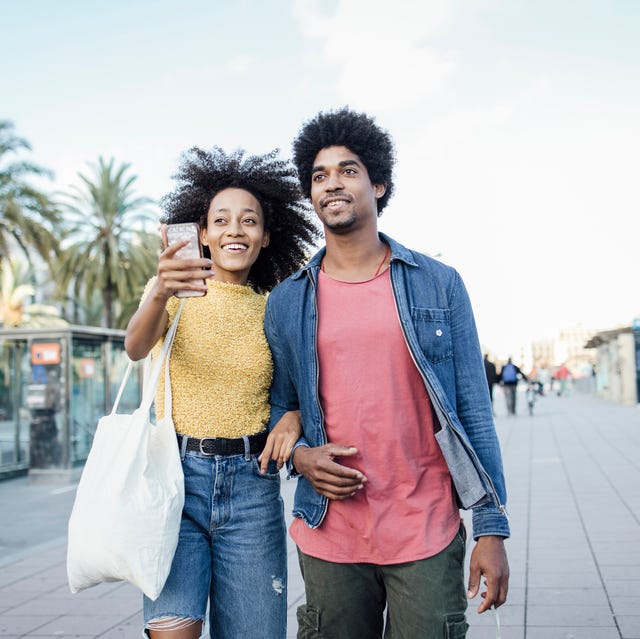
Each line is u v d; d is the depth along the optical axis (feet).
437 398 7.56
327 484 7.51
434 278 7.98
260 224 9.30
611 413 79.10
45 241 67.72
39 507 31.09
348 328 7.81
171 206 9.92
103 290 92.27
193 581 7.88
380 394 7.69
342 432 7.75
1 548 23.38
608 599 15.07
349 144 8.21
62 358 38.65
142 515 7.31
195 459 8.16
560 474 33.40
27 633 14.40
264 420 8.57
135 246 89.81
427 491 7.73
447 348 7.83
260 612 8.13
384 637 8.04
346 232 8.16
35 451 38.40
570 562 18.01
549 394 167.32
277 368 8.48
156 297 7.58
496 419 75.61
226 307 8.46
